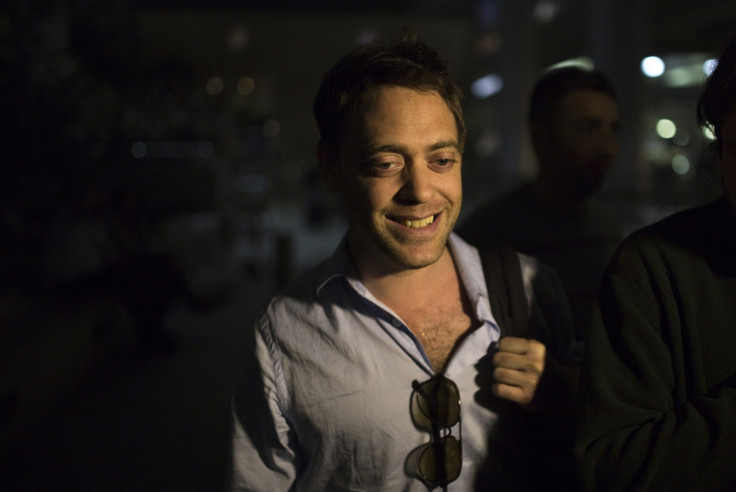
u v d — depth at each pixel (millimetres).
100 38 7836
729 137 1002
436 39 27469
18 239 5805
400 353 1180
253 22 25750
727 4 20359
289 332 1234
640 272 1087
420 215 1129
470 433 1205
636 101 17016
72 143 6418
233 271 9578
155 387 4789
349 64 1178
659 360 1048
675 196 14516
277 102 26703
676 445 962
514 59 22172
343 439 1175
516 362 1174
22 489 3277
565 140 2021
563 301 1394
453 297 1280
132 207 6008
